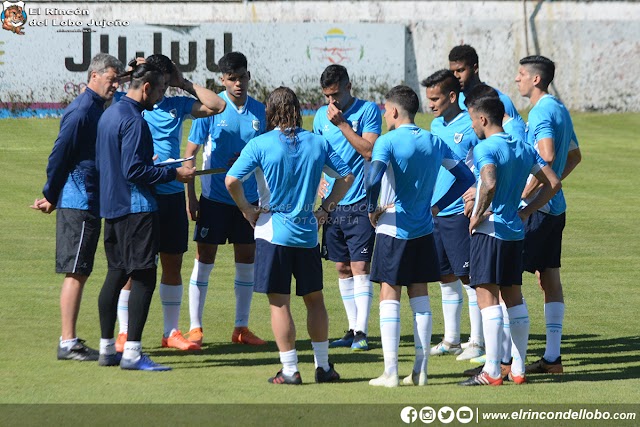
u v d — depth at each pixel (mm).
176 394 20547
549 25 96125
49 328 27828
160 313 31188
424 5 95125
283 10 94500
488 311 22500
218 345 27203
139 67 23109
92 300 32000
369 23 93125
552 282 24953
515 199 22641
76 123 23906
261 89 91500
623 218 49812
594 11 96188
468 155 26344
